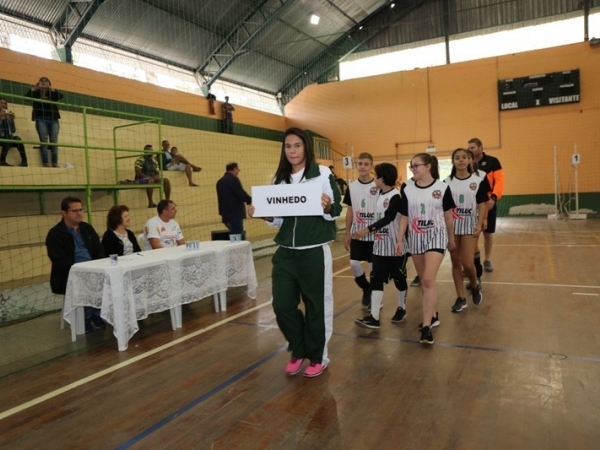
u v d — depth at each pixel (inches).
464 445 79.3
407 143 634.8
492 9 594.2
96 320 168.7
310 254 109.0
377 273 147.2
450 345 128.9
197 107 531.2
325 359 115.1
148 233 194.2
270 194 107.8
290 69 676.1
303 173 109.8
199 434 87.7
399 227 136.3
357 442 82.2
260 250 354.6
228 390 107.0
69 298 149.9
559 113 558.9
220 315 173.9
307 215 105.4
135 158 380.2
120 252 176.2
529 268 234.2
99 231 312.2
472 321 149.9
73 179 306.0
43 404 104.0
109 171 354.9
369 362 119.5
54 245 158.7
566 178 560.7
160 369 122.3
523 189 581.0
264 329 153.6
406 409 93.2
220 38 543.8
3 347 147.5
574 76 547.8
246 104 643.5
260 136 643.5
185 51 529.7
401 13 635.5
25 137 316.2
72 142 348.2
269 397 102.1
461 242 159.5
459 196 158.7
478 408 91.9
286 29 579.2
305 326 114.0
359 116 660.7
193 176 452.1
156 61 516.7
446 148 614.9
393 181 150.1
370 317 148.3
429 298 131.0
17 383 117.3
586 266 230.5
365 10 623.8
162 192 282.0
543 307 161.5
